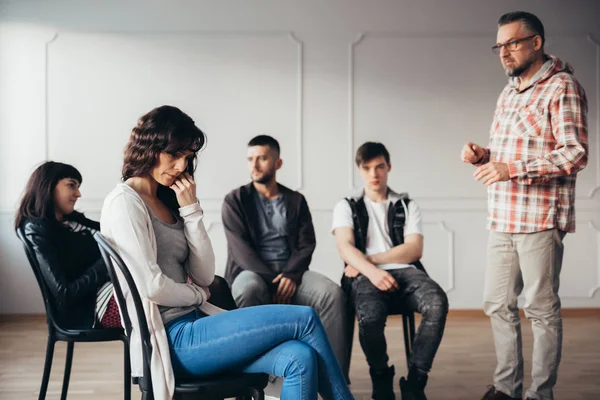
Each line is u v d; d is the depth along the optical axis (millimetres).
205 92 5078
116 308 2367
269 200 3205
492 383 3281
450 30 5129
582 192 5168
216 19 5066
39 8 4988
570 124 2572
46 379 2418
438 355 3873
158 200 1979
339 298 2957
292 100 5113
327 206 5133
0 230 4965
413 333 3016
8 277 4961
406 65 5137
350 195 5133
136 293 1764
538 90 2678
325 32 5109
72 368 3598
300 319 1810
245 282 2916
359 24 5117
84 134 5035
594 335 4414
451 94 5148
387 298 2945
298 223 3189
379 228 3109
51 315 2416
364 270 2914
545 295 2680
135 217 1809
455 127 5160
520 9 5141
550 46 5176
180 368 1816
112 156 5047
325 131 5129
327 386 1835
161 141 1864
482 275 5156
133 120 5051
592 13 5164
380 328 2822
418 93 5148
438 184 5156
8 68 4984
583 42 5172
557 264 2693
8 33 4984
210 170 5082
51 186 2502
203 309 2004
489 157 2859
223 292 2264
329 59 5117
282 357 1785
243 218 3148
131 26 5031
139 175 1921
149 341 1787
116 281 1787
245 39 5082
